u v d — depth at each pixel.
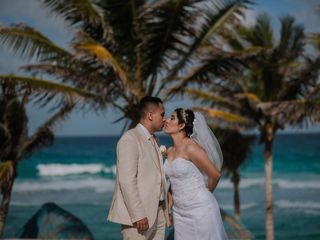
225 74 10.50
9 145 11.05
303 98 13.15
